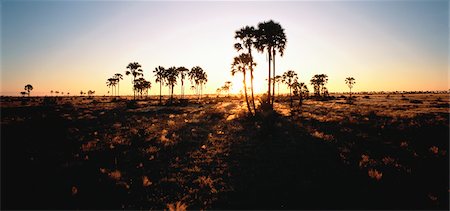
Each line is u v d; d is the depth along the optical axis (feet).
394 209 23.89
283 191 28.73
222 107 160.56
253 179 32.50
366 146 45.14
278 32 100.63
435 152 38.83
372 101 190.80
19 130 55.67
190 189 29.89
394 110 105.09
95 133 59.31
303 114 100.37
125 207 25.18
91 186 29.07
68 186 28.58
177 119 98.58
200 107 166.50
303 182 30.45
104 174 32.94
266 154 42.88
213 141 54.75
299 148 45.42
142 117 105.19
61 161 37.04
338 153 41.52
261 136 56.13
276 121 78.79
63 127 64.18
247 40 105.91
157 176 34.06
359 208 24.38
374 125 61.31
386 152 41.42
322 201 26.09
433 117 69.21
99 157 41.11
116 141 52.16
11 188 27.12
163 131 65.46
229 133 64.03
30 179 29.71
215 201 26.84
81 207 24.47
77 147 46.24
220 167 37.52
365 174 32.40
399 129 54.34
